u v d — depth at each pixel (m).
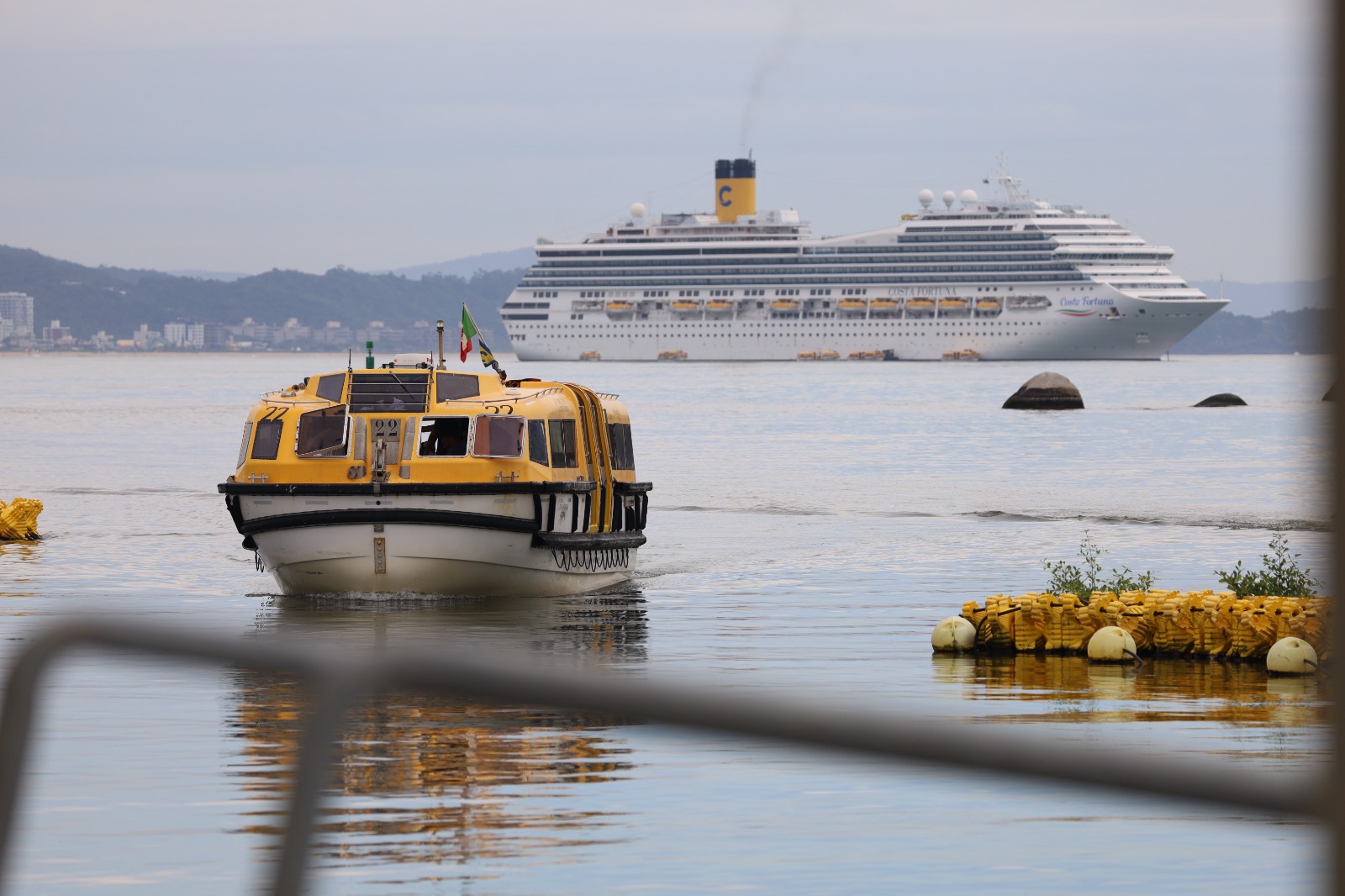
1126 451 198.25
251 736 39.16
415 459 68.50
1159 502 129.75
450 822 30.89
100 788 33.53
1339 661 7.54
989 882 26.83
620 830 30.45
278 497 68.88
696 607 69.06
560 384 75.81
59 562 88.38
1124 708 44.38
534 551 69.81
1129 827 30.50
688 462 181.25
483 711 42.78
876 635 60.47
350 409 69.44
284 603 70.00
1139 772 8.05
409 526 67.94
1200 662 53.69
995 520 115.31
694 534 105.88
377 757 36.94
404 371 70.31
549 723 41.16
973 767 8.08
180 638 10.12
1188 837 29.73
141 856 28.28
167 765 35.84
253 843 29.20
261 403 70.56
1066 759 8.11
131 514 120.75
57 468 175.75
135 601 71.06
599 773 35.28
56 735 39.19
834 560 89.50
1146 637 54.88
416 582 68.94
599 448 77.50
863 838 29.67
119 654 10.27
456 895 25.95
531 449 69.38
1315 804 7.78
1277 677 50.62
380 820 31.11
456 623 63.81
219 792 33.28
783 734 8.18
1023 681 49.38
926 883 26.89
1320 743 38.62
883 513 122.00
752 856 28.28
